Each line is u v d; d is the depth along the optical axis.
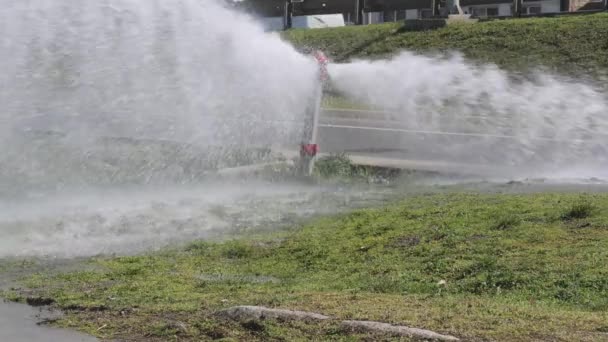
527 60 19.58
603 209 9.59
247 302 6.86
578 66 18.84
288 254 8.84
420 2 26.25
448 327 5.93
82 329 6.41
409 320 6.11
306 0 28.39
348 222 10.09
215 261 8.72
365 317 6.20
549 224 9.02
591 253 7.77
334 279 7.77
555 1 29.12
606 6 24.44
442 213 9.98
